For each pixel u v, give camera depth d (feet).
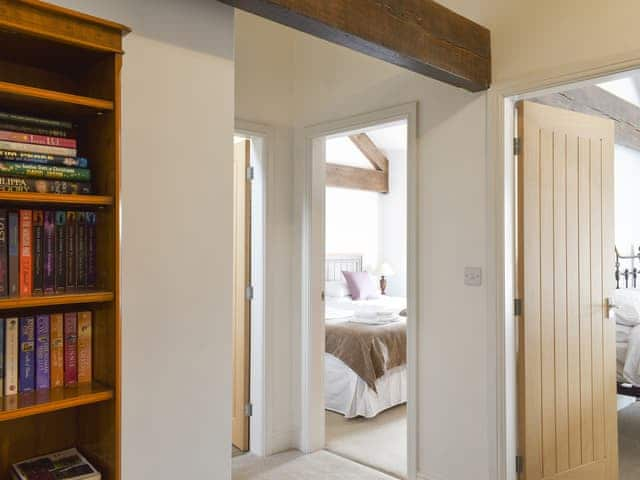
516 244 8.70
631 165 16.89
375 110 10.27
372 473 10.19
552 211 9.00
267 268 11.14
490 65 8.59
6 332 4.52
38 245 4.63
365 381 13.24
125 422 5.33
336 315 16.63
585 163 9.50
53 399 4.41
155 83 5.60
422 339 9.52
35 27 4.19
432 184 9.39
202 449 5.90
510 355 8.55
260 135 11.08
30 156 4.54
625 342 12.43
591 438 9.47
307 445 11.27
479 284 8.71
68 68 5.12
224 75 6.17
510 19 8.40
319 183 11.59
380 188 25.58
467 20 8.25
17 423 5.00
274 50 11.44
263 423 11.07
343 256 24.40
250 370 11.39
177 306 5.72
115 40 4.64
